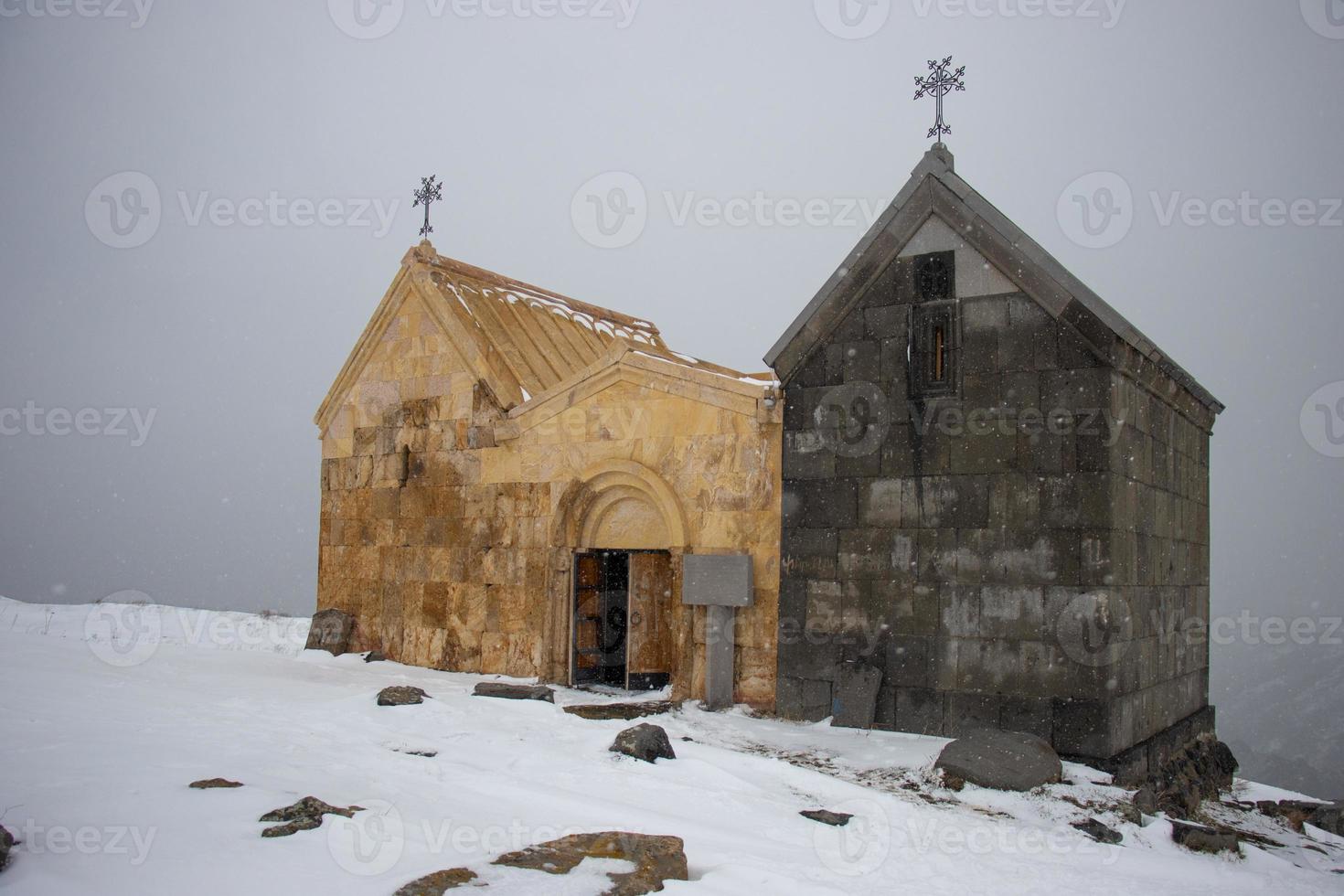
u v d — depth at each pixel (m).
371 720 13.81
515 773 11.63
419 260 22.78
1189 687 18.06
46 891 7.03
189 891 7.17
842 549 15.97
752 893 7.90
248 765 10.75
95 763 10.27
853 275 15.98
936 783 12.57
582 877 7.86
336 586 23.48
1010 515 14.66
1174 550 17.14
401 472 22.44
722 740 14.66
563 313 25.50
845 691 15.59
